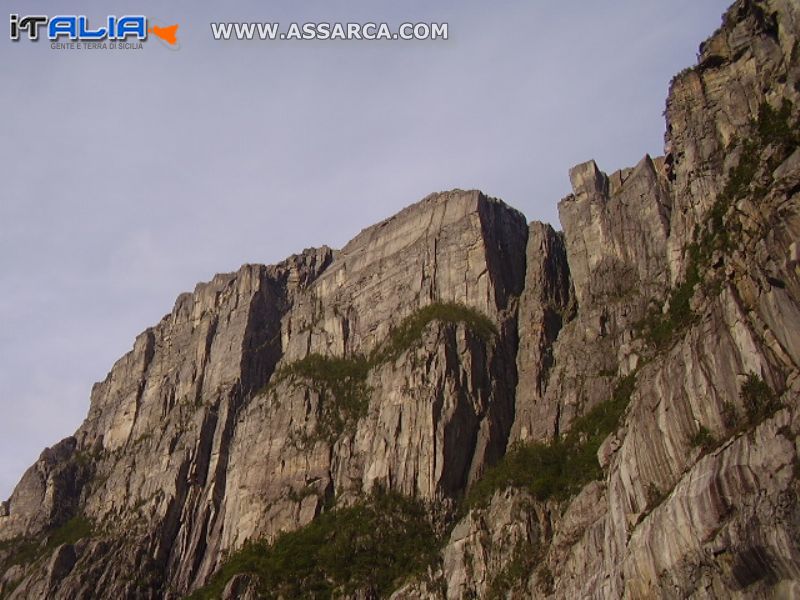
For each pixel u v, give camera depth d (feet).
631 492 275.39
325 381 539.29
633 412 289.53
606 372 439.22
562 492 382.42
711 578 227.81
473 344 485.97
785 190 235.40
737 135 328.08
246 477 516.32
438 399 463.01
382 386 498.69
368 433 486.38
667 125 377.71
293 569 425.28
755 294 242.99
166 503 544.62
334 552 426.10
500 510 392.88
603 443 344.28
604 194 518.78
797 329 228.02
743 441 226.17
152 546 529.86
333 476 483.10
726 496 224.12
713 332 254.27
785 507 208.64
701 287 298.56
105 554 527.40
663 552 243.40
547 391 457.27
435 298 538.88
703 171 339.77
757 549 214.07
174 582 514.27
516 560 363.35
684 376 261.65
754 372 237.04
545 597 327.26
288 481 493.36
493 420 461.37
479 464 445.78
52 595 508.12
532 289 522.88
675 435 260.01
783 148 260.83
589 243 496.23
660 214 476.13
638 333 434.30
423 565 400.26
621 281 472.85
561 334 489.26
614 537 280.72
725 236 287.69
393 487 448.65
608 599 273.75
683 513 236.02
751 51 334.65
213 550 516.32
